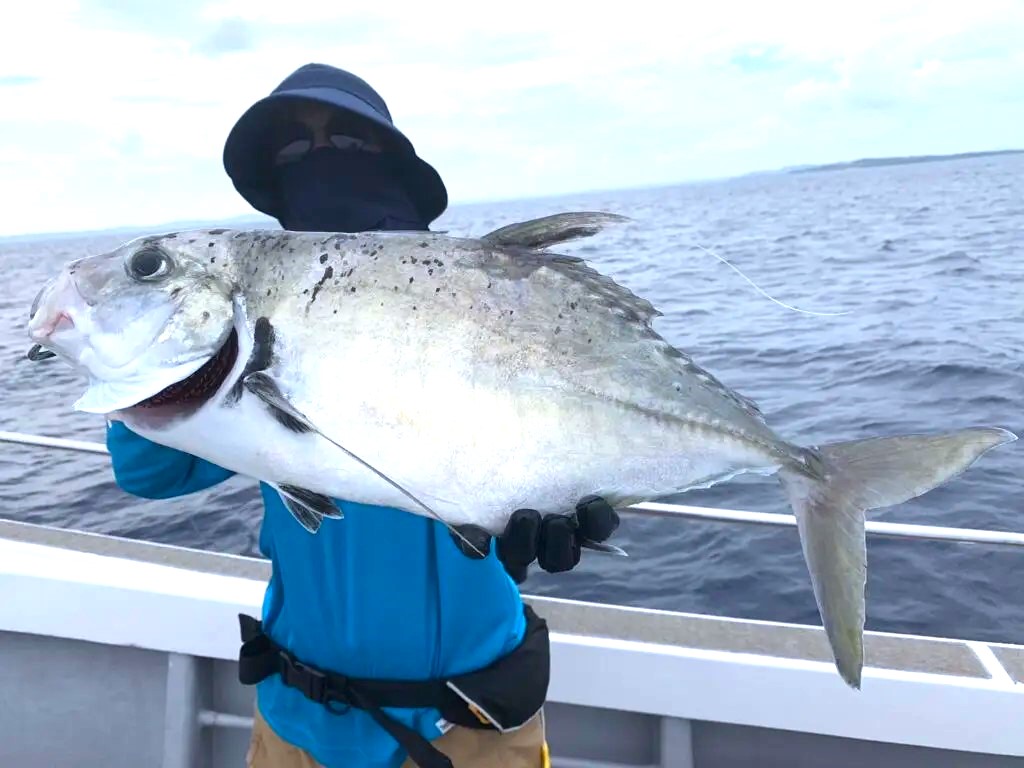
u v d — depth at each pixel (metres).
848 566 1.57
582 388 1.52
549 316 1.53
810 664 2.15
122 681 2.40
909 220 31.44
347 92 1.88
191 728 2.33
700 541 4.70
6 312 19.59
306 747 1.69
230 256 1.51
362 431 1.44
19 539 2.70
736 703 2.14
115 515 5.50
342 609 1.65
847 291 15.22
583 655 2.21
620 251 24.05
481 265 1.53
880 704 2.10
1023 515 4.87
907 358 9.26
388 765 1.66
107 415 1.52
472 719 1.64
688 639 2.26
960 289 14.68
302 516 1.46
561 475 1.52
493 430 1.48
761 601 4.09
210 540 4.98
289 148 1.91
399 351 1.46
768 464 1.62
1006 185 53.44
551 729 2.28
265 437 1.44
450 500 1.47
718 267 19.48
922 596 4.08
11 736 2.42
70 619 2.36
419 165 1.95
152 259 1.50
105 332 1.48
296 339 1.46
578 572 4.42
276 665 1.73
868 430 6.85
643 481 1.57
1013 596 4.04
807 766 2.17
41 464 6.73
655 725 2.23
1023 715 2.04
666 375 1.59
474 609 1.67
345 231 1.83
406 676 1.64
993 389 7.80
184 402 1.49
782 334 11.24
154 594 2.34
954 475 1.55
